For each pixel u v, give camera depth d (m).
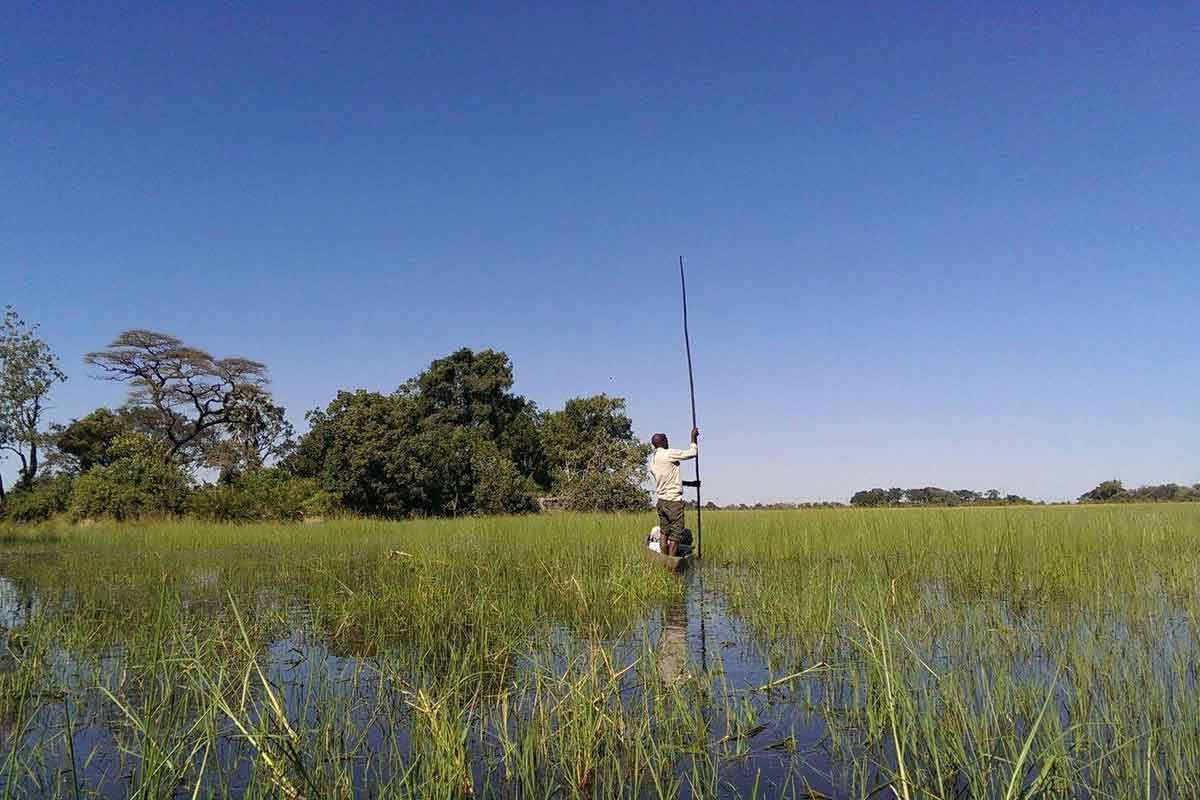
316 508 32.09
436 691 5.41
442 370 50.25
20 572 13.42
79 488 27.95
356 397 36.38
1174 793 3.80
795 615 7.67
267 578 11.91
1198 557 11.44
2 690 5.67
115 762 4.44
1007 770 4.08
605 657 5.46
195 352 43.41
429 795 3.79
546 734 4.55
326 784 3.92
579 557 12.55
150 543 19.28
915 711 4.74
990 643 6.45
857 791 3.95
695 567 12.45
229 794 3.98
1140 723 4.62
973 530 14.62
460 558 13.46
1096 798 3.75
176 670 5.99
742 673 6.04
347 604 8.91
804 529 15.23
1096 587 9.18
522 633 7.35
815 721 4.97
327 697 5.35
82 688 5.80
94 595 10.25
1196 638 6.46
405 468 35.06
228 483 35.38
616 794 3.94
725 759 4.39
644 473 46.91
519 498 38.72
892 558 12.36
